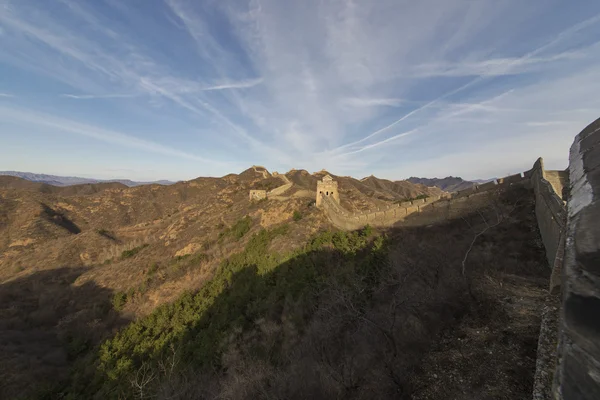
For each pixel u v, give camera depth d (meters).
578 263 1.61
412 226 26.42
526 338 9.18
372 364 11.75
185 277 40.56
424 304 12.74
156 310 32.25
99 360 25.86
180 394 16.20
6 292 51.56
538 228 16.89
